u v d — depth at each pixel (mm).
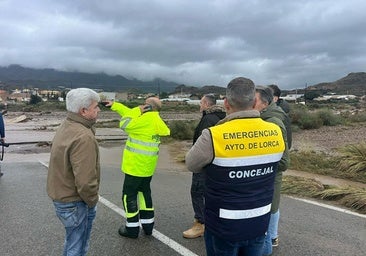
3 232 5582
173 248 5109
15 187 8477
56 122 39531
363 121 33781
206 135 2852
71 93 3648
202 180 5355
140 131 5207
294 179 8977
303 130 26047
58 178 3617
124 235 5453
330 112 30562
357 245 5320
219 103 5223
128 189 5332
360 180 9453
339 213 6828
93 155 3551
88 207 3793
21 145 17359
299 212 6867
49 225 5898
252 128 2922
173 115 52344
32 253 4867
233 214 2867
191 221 6258
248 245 3066
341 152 11734
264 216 3020
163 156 13836
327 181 9336
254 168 2904
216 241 2969
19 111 73000
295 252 5047
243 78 2977
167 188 8695
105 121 35719
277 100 5422
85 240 3945
